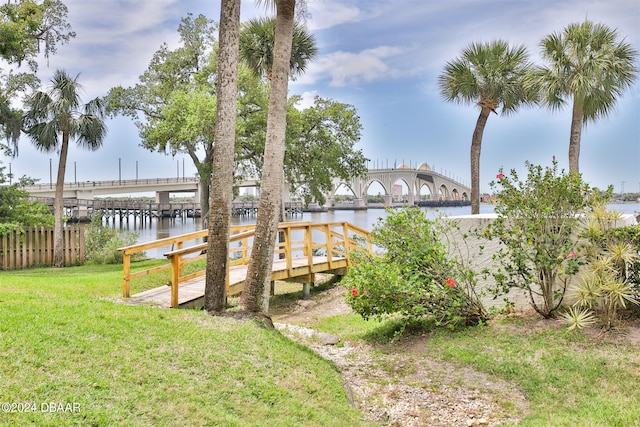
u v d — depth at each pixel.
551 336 6.04
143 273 8.20
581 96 12.98
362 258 7.88
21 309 5.33
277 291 12.61
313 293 12.23
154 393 3.82
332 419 4.21
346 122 21.25
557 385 4.96
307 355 5.76
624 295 5.80
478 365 5.68
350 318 9.27
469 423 4.51
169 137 21.14
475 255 7.80
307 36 16.52
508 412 4.65
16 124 19.42
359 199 68.44
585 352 5.50
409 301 6.88
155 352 4.61
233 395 4.15
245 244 11.82
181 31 23.06
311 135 21.50
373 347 7.01
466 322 7.11
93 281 10.87
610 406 4.28
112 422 3.29
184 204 60.28
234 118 7.08
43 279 11.35
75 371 3.89
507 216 6.91
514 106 15.73
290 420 3.96
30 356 3.98
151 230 45.12
